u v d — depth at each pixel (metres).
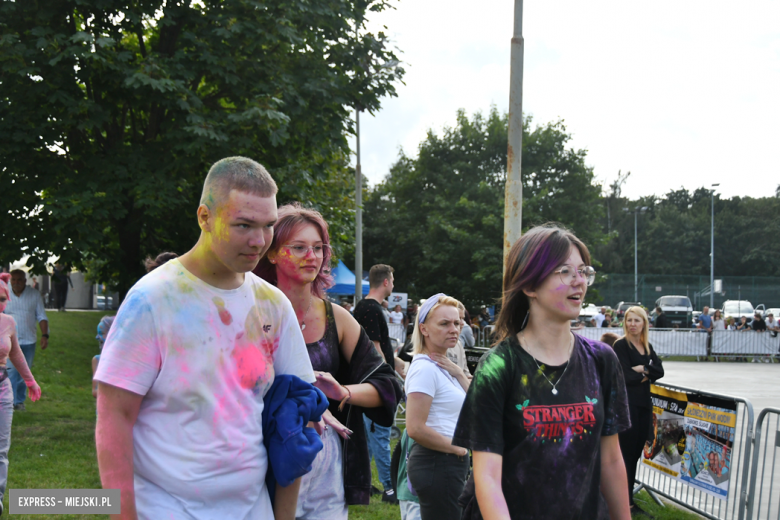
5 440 4.55
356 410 2.70
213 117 9.88
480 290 29.67
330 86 10.88
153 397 1.72
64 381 11.55
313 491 2.52
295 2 10.40
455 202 30.73
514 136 8.51
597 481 2.09
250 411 1.82
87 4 9.38
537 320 2.14
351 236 14.70
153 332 1.70
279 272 2.65
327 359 2.66
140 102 9.92
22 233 10.16
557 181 30.94
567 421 2.04
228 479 1.74
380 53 11.83
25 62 9.12
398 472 3.70
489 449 2.00
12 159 9.51
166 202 9.49
